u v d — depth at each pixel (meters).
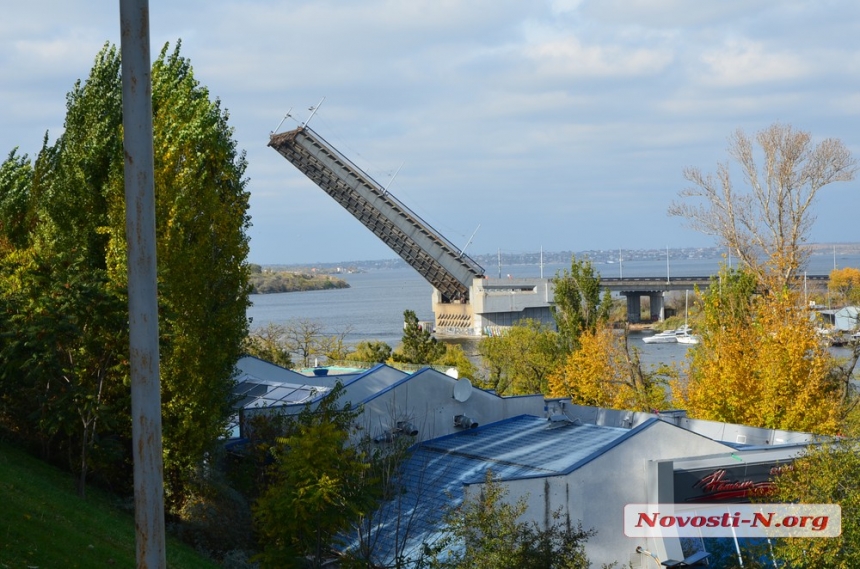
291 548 22.38
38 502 21.05
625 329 62.03
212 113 32.38
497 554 21.28
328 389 41.12
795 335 45.94
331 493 21.59
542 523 28.20
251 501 31.36
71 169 34.56
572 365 61.41
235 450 34.84
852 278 130.75
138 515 9.38
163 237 29.34
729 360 47.91
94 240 33.44
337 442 22.67
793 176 61.56
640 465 30.64
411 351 75.69
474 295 148.38
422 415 37.91
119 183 30.14
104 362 26.77
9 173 45.31
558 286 68.31
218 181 32.09
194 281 29.38
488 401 40.25
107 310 25.64
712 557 30.59
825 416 44.81
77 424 27.78
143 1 9.38
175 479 30.02
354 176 103.38
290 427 29.81
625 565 29.67
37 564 16.44
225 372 31.27
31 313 26.42
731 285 51.97
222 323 30.58
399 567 24.02
